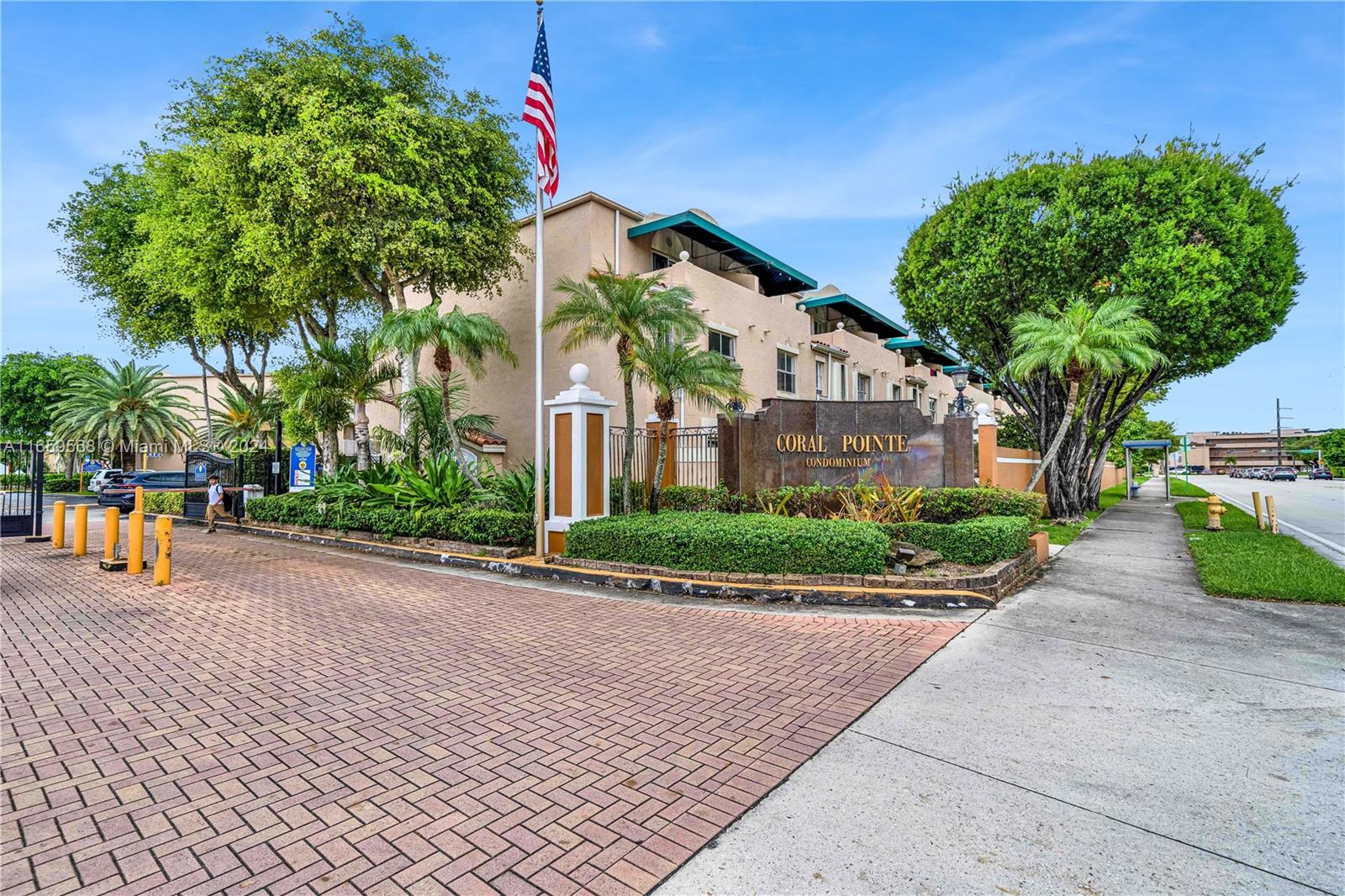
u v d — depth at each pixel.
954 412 12.77
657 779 3.51
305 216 14.41
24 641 6.27
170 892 2.56
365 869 2.72
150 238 19.23
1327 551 11.45
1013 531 9.12
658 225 17.91
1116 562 10.44
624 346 10.91
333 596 8.39
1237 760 3.69
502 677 5.23
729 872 2.71
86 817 3.12
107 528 10.56
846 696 4.73
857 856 2.81
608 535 9.41
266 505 16.12
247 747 3.91
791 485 12.66
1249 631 6.38
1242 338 15.62
